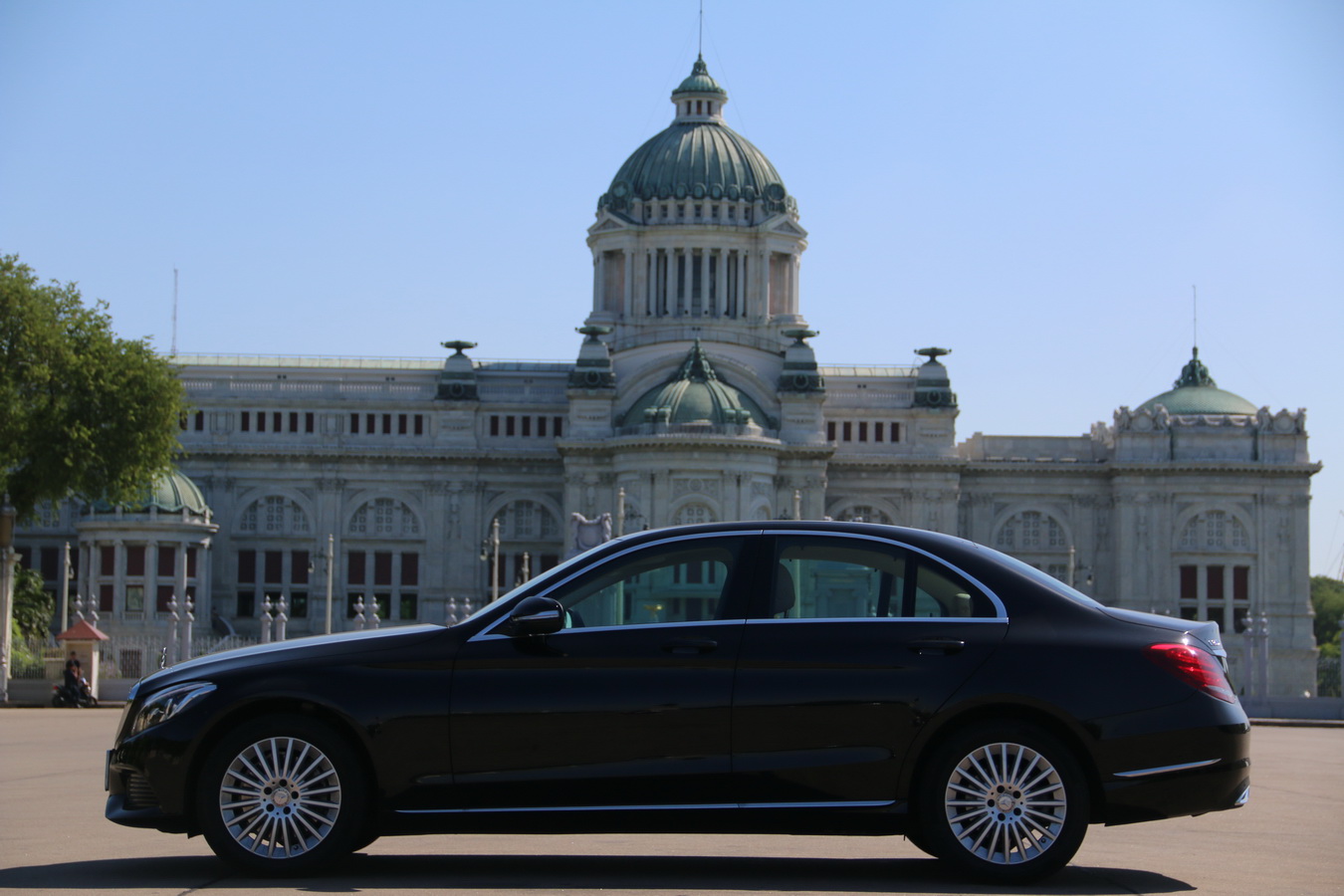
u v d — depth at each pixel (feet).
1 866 66.54
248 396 469.57
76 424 292.61
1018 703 62.80
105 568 409.28
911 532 66.64
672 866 66.49
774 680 63.36
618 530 396.78
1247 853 74.08
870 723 62.85
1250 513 465.47
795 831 63.26
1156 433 467.93
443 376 471.21
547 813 63.31
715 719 63.10
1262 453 465.47
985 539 475.72
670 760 63.10
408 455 467.11
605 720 63.21
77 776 117.80
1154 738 62.49
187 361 492.13
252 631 460.96
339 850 62.90
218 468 466.70
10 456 289.12
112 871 64.75
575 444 436.76
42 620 369.30
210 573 449.89
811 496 444.14
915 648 63.62
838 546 66.03
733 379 456.86
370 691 63.72
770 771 62.90
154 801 64.28
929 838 62.54
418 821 63.52
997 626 64.08
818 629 64.23
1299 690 459.73
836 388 473.26
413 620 467.11
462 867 65.77
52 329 293.02
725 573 65.82
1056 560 474.49
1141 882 63.26
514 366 484.33
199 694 64.08
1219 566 465.06
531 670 63.82
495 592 385.50
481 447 469.57
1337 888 62.49
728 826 63.21
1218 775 62.69
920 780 62.95
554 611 63.98
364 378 472.85
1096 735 62.44
